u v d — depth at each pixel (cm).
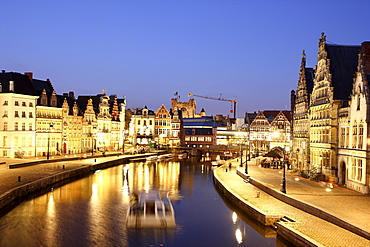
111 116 13112
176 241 3481
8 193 4475
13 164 7006
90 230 3753
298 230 3114
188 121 17425
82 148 11088
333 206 3769
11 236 3531
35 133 8988
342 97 5381
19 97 8519
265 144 14625
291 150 8562
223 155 14125
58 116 9869
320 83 6000
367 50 4856
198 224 4041
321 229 3147
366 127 4438
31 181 5447
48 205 4750
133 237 3569
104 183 6644
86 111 11294
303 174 6316
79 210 4534
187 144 16088
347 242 2795
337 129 5325
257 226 3847
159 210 4106
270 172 7094
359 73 4709
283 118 14412
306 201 4003
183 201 5272
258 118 14825
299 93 7388
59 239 3475
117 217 4241
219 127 16212
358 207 3722
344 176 5125
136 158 11644
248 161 10144
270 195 4819
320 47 6059
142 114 14838
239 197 4591
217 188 6325
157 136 14988
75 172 7050
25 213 4331
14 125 8400
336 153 5319
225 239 3538
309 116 6488
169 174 8431
